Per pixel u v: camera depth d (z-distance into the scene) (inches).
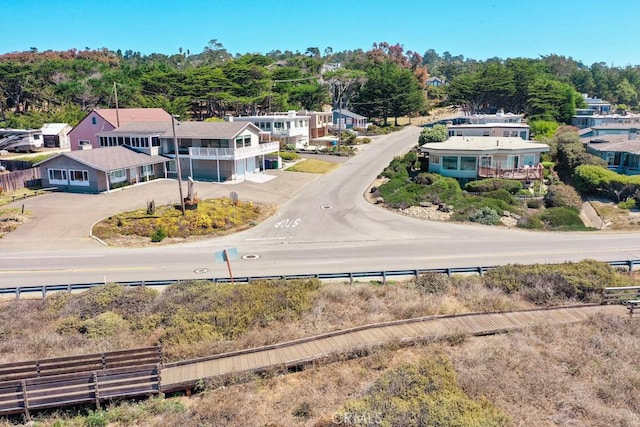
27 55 6136.8
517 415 485.1
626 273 929.5
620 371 565.3
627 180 1599.4
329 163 2326.5
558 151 2091.5
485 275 910.4
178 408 513.0
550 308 756.0
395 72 4109.3
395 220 1438.2
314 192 1785.2
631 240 1215.6
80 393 512.7
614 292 783.7
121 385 523.8
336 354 608.4
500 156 1820.9
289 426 477.7
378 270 997.2
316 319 731.4
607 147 1967.3
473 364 583.2
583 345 634.8
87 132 2370.8
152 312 753.6
